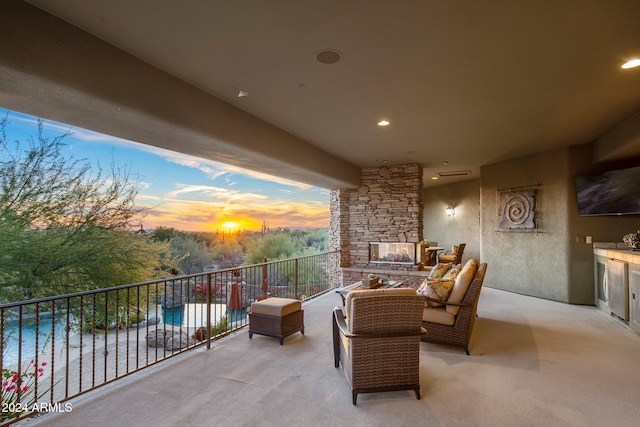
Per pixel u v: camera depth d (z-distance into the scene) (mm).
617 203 5273
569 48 2588
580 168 5910
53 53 2152
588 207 5703
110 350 5059
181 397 2695
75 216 5613
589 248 5867
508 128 4734
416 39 2465
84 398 2672
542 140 5496
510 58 2748
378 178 7559
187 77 3084
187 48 2582
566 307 5746
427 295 3902
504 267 7188
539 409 2518
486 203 7609
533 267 6598
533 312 5418
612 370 3221
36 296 5102
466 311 3648
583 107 3908
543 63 2834
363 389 2604
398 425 2309
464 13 2158
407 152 6199
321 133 4926
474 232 10055
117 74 2557
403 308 2596
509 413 2459
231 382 2955
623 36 2416
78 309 5453
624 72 3000
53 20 2156
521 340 4074
